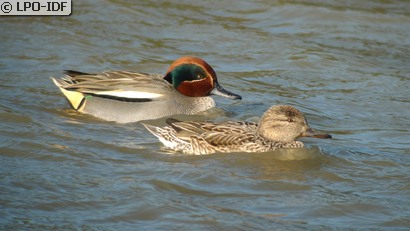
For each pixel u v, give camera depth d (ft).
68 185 39.52
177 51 67.21
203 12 76.59
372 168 43.91
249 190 40.06
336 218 36.96
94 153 44.57
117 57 64.95
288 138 46.14
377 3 78.74
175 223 35.86
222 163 43.75
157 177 41.04
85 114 53.11
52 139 46.55
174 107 54.03
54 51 64.95
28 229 34.58
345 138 49.70
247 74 62.95
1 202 37.09
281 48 68.39
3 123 48.55
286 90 59.88
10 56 62.85
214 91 55.36
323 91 59.72
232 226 35.60
